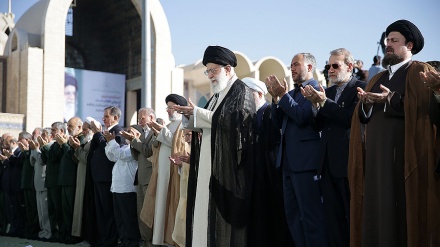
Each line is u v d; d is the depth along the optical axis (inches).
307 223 220.4
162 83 1162.0
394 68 195.9
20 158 451.5
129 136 323.9
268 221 229.0
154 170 310.3
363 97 185.0
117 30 1316.4
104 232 351.6
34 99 1063.0
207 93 1252.5
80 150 372.2
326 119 218.5
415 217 177.3
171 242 297.0
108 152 336.8
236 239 219.0
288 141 227.5
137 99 1264.8
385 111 184.7
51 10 1098.1
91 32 1384.1
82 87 1155.9
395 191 183.5
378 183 186.4
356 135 198.2
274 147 235.5
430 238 179.2
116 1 1277.1
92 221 355.6
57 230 397.4
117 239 354.6
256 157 226.7
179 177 295.7
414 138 181.6
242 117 225.1
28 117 1051.3
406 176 179.5
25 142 439.5
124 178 332.8
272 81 229.9
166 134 302.7
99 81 1181.7
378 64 375.6
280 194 233.6
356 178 197.5
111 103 1198.9
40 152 414.9
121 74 1248.2
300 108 221.9
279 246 231.6
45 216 411.2
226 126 224.1
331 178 214.5
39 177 411.5
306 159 221.3
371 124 192.1
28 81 1059.3
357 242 195.6
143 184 322.0
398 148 184.9
